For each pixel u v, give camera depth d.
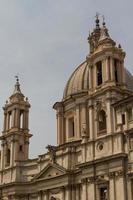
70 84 126.00
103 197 90.38
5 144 126.94
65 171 102.50
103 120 98.25
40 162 114.00
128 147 87.50
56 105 126.12
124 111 91.19
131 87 120.31
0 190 121.06
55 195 105.31
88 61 104.62
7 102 131.75
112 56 99.62
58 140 122.44
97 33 127.38
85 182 94.31
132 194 84.19
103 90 96.56
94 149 95.00
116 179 87.88
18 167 119.12
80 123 115.75
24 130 126.81
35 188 113.06
